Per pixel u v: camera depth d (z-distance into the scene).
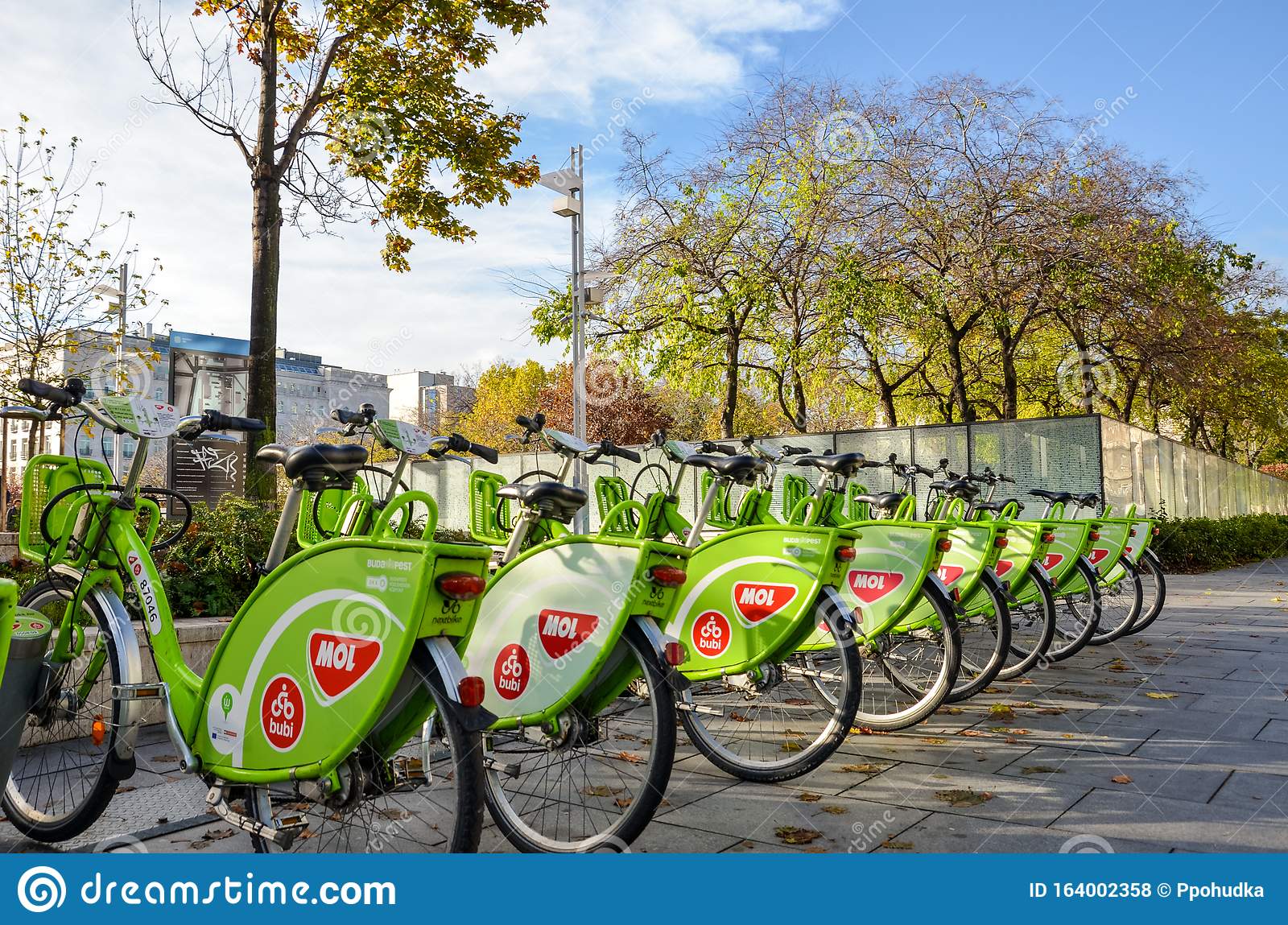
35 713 2.88
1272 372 20.78
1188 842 2.89
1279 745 3.99
